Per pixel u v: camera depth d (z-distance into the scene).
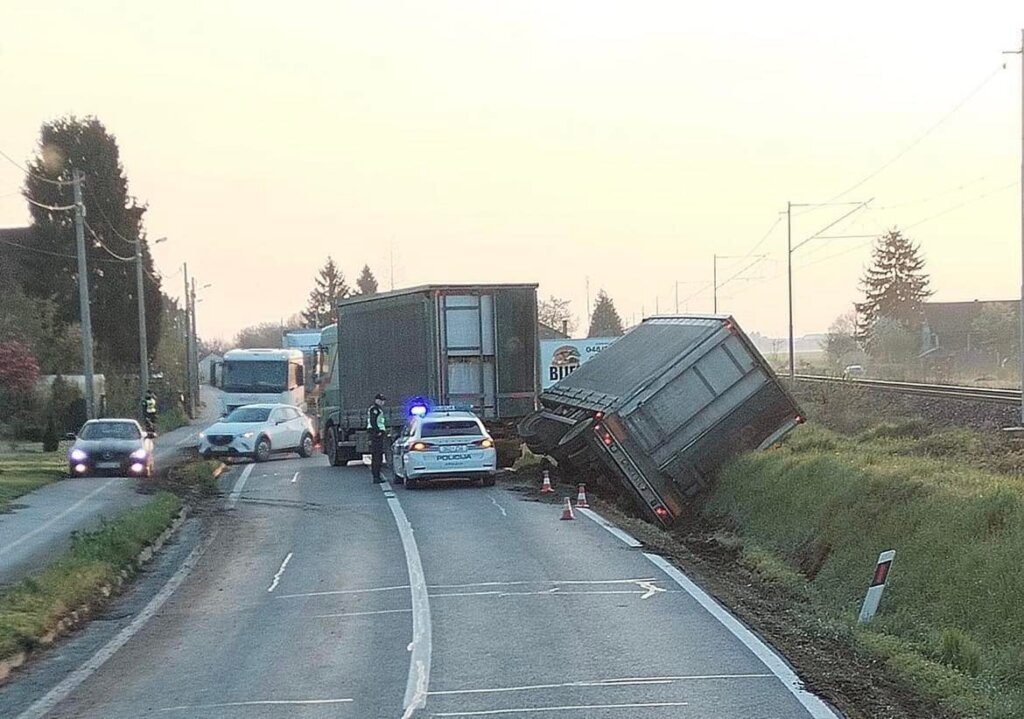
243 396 50.41
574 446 24.19
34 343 54.19
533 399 27.77
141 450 31.12
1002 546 13.31
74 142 70.12
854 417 34.09
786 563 18.11
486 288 27.44
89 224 69.81
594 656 10.82
